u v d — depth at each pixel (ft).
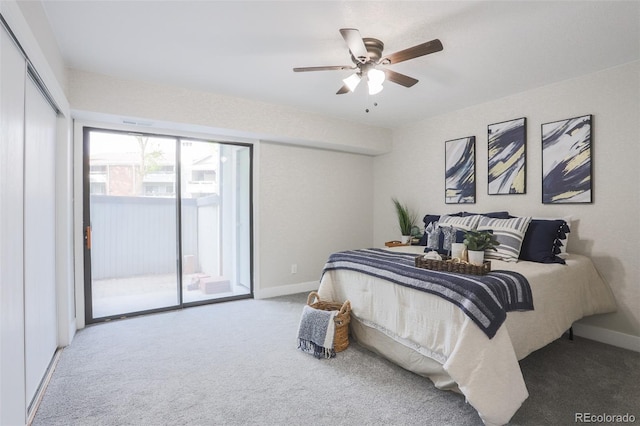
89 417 5.87
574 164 9.82
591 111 9.53
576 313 8.27
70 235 9.44
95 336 9.61
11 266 5.20
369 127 15.35
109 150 11.19
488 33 7.43
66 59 8.72
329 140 14.07
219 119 11.55
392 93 11.36
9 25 4.78
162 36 7.63
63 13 6.68
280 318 11.28
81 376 7.30
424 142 14.62
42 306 7.20
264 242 13.97
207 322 10.85
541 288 7.31
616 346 8.97
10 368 5.09
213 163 13.17
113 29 7.31
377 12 6.66
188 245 12.73
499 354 5.65
